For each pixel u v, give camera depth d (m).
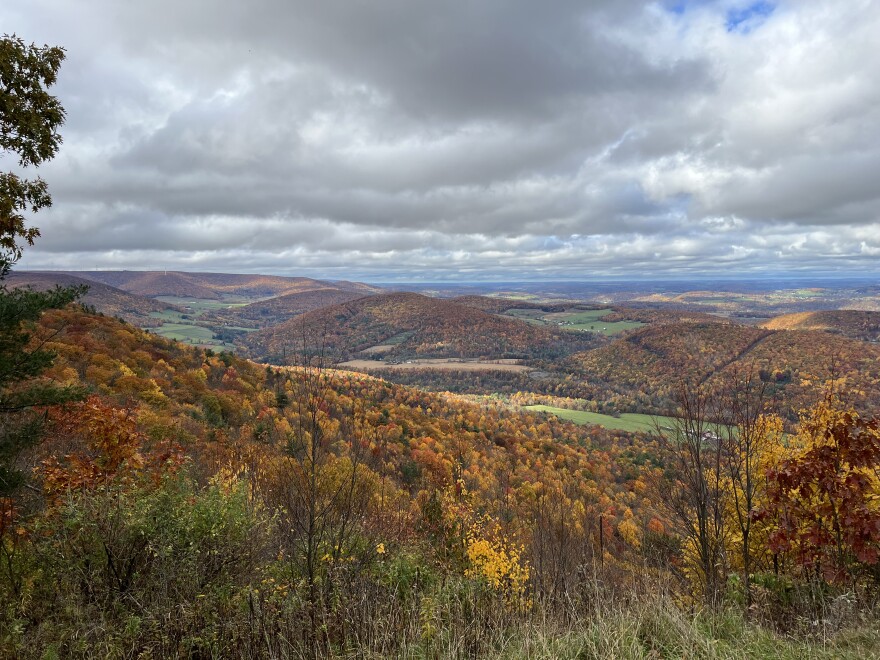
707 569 4.91
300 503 4.46
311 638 3.45
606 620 3.50
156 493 4.54
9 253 6.70
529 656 3.14
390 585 4.41
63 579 3.72
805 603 4.09
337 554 4.18
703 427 5.39
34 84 6.95
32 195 7.16
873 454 4.27
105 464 5.99
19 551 4.10
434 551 5.96
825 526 4.63
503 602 4.39
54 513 4.41
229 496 4.51
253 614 3.46
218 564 4.04
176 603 3.55
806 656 3.01
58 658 3.11
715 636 3.47
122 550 3.87
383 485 8.73
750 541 6.36
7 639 3.07
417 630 3.49
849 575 4.38
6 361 6.16
